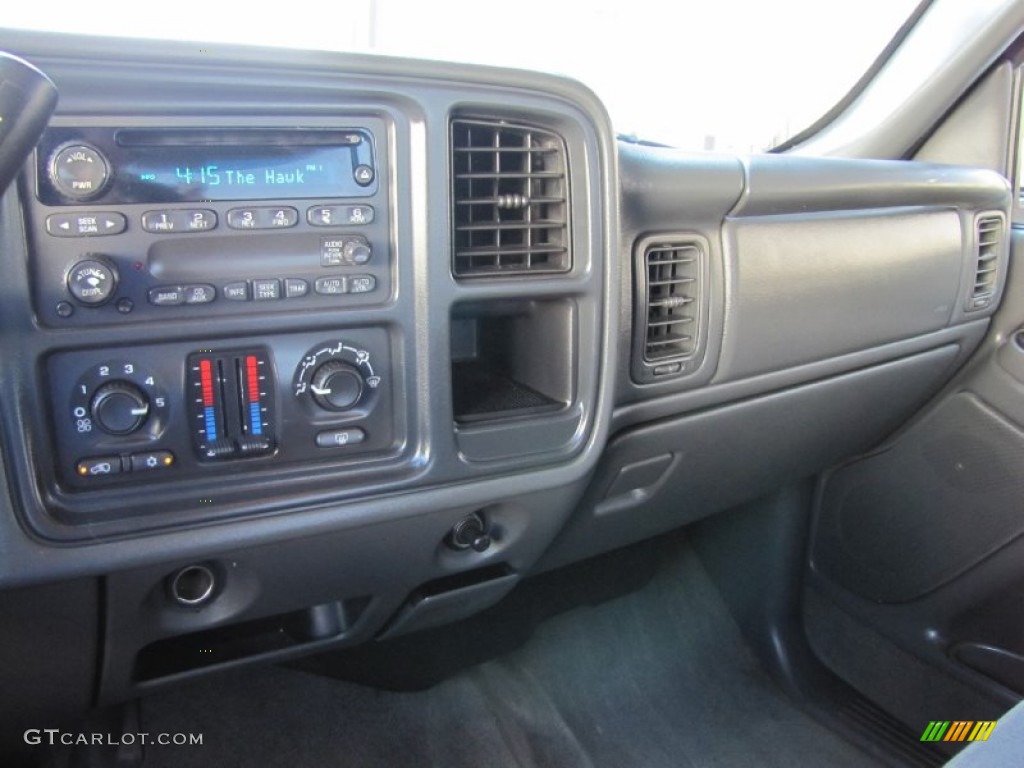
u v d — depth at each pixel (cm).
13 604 79
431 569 100
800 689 170
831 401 142
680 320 116
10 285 71
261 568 88
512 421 95
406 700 153
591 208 93
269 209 78
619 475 122
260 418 83
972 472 163
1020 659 160
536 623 170
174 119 74
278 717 144
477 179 91
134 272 74
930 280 147
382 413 88
